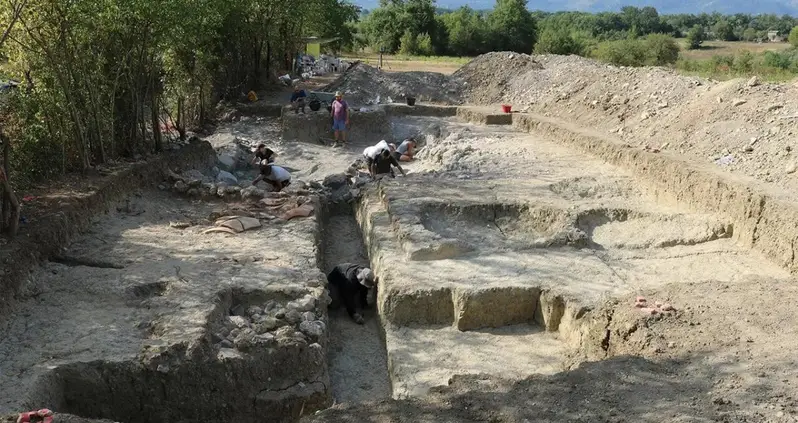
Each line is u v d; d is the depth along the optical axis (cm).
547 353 730
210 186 1155
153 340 638
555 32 5084
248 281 777
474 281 800
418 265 847
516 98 2106
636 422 463
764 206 864
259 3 2091
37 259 771
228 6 1761
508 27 5409
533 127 1712
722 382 520
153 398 607
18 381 560
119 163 1132
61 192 946
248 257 855
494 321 785
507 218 1034
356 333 817
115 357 607
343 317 855
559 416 475
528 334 772
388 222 1014
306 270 822
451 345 744
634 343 627
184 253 863
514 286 783
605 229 978
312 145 1739
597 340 687
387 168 1333
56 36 1001
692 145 1174
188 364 616
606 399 499
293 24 2408
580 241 913
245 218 991
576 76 1912
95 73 1077
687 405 485
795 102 1147
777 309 663
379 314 821
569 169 1254
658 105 1422
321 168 1547
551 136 1597
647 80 1585
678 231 940
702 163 1073
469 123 1925
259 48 2241
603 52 3594
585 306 729
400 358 715
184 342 628
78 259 816
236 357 634
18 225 804
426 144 1817
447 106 2116
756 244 879
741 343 589
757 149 1048
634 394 505
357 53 4894
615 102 1571
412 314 784
